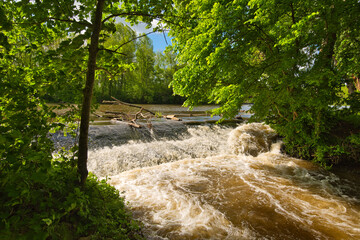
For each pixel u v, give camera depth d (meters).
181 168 6.53
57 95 2.30
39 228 1.42
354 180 5.91
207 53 5.68
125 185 5.19
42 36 2.21
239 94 6.13
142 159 7.12
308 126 7.54
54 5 1.97
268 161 7.42
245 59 6.93
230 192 4.88
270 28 6.04
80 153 2.28
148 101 40.44
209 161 7.33
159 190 4.91
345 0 5.52
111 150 7.36
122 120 11.95
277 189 5.12
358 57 5.80
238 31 5.71
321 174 6.31
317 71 5.67
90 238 1.99
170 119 13.88
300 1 5.59
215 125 12.50
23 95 1.94
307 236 3.35
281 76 5.98
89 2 2.29
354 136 6.49
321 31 5.95
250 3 4.63
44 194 1.84
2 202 1.49
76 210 2.06
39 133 1.94
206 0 5.81
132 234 2.68
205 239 3.18
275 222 3.71
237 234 3.34
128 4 2.57
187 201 4.39
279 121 8.25
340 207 4.33
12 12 1.97
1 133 1.55
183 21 2.95
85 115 2.22
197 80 6.51
